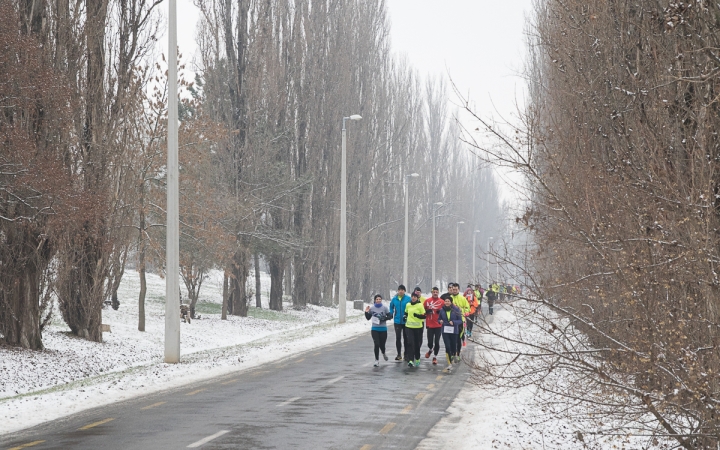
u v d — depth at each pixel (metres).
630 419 17.89
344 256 80.44
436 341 41.69
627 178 18.34
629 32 23.64
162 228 69.88
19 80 37.41
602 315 20.80
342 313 80.50
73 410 26.00
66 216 39.03
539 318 21.86
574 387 19.95
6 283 42.50
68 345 47.06
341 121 106.62
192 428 22.08
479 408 26.19
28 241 41.91
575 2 25.88
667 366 15.51
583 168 20.55
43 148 40.66
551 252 24.42
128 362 46.00
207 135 65.25
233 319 83.88
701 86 17.39
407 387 31.67
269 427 22.30
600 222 17.78
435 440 20.58
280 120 97.62
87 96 48.16
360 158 117.31
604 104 24.12
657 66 19.20
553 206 19.55
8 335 42.94
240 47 87.19
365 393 29.84
